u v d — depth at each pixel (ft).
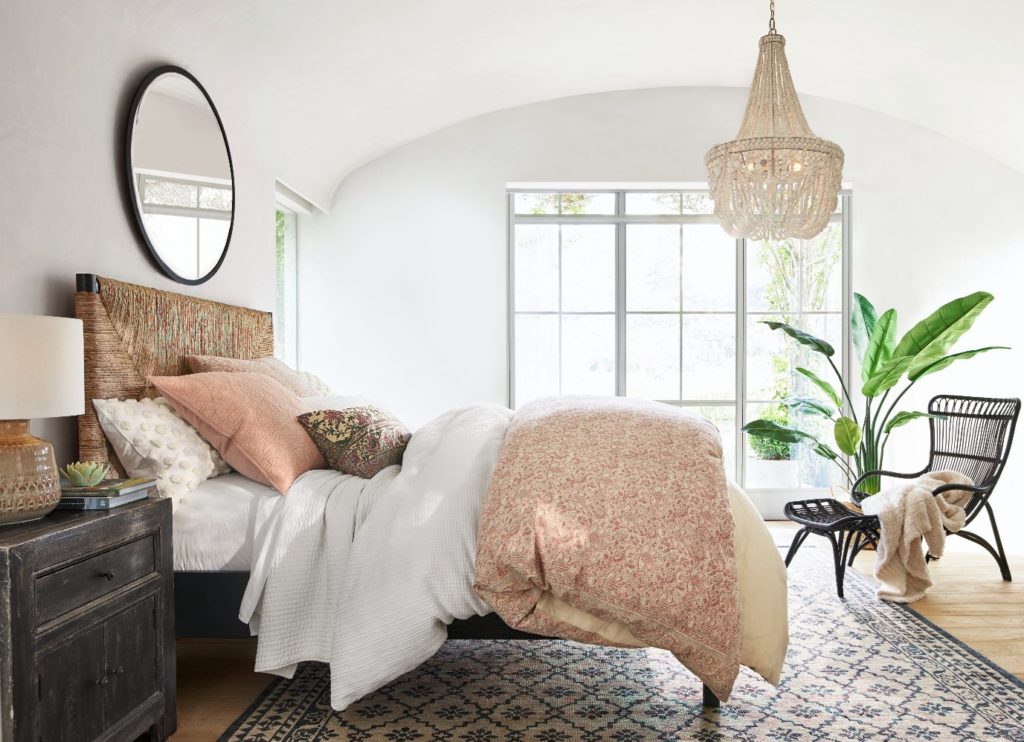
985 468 13.29
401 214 17.83
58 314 8.13
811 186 10.67
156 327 9.44
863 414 18.22
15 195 7.50
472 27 13.28
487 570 6.74
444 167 17.80
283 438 8.45
